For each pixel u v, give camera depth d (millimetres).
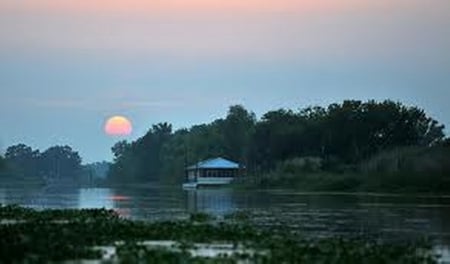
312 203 86625
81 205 90062
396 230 48094
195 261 29891
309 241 38906
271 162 178500
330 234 45156
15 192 174125
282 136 175000
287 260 30766
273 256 31641
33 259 29469
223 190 159000
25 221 48406
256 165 184125
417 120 163375
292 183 148500
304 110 186000
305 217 61094
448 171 117500
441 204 80438
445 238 42594
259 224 53031
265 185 155000
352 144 158625
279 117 184875
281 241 37500
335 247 35750
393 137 158375
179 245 35625
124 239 37562
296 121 180000
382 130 159000
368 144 158000
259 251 33812
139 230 41094
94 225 43656
